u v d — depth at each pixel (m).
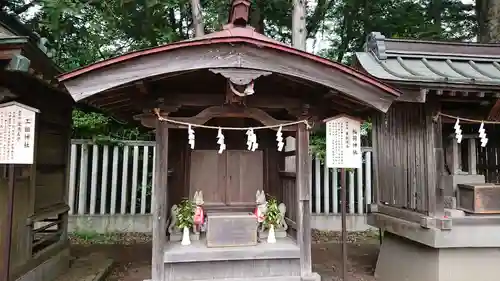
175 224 4.84
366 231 10.48
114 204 9.57
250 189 5.67
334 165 4.50
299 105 4.69
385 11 11.16
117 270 6.64
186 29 11.24
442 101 5.10
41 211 5.28
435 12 11.35
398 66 5.25
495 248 5.04
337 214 10.55
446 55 5.67
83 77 3.43
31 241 4.89
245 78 3.64
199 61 3.59
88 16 8.15
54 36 7.64
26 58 3.59
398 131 5.86
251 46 3.63
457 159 5.79
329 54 12.90
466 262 4.93
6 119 3.69
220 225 4.60
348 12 11.41
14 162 3.65
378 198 6.52
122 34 9.86
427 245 4.99
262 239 5.06
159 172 4.38
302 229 4.62
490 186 5.17
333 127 4.52
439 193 4.91
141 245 8.64
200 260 4.34
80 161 9.59
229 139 5.73
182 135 5.61
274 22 11.29
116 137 9.86
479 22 9.62
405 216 5.54
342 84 3.84
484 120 5.23
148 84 3.94
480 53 5.85
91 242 8.84
